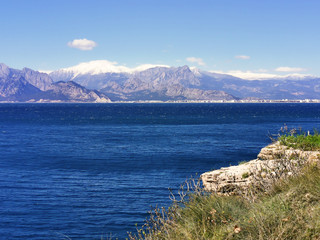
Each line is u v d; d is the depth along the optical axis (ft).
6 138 230.07
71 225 65.87
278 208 22.07
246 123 367.25
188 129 299.38
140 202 79.00
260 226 19.92
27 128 319.47
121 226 64.59
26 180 104.12
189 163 129.80
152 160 138.72
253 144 185.47
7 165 129.90
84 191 90.43
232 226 21.62
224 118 487.20
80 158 146.51
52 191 90.89
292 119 437.99
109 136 242.37
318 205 20.90
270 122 376.89
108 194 86.89
